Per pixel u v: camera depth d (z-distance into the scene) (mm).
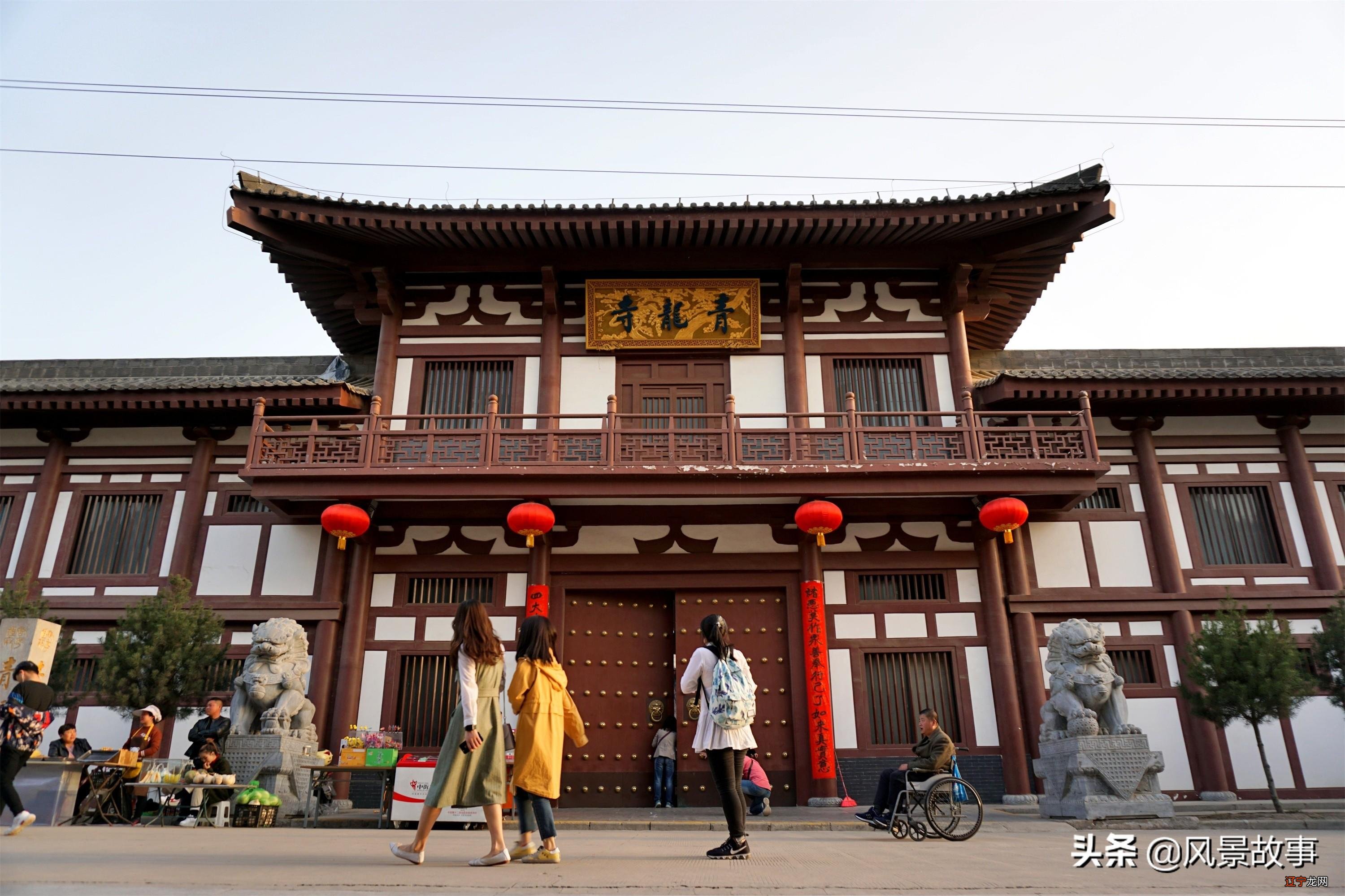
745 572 15555
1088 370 15680
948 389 16406
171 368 18500
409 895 3875
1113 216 14930
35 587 15594
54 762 9867
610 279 16656
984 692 14922
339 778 14305
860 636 15242
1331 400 16469
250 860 5227
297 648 12695
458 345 16688
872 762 14477
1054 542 15906
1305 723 14883
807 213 15305
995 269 16984
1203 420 16750
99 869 4605
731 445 14711
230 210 14766
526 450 15656
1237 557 16047
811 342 16656
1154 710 15016
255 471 14422
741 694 6164
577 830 10789
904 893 4285
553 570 15578
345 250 16172
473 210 15250
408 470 14422
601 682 15266
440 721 14852
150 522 16188
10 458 16578
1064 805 11133
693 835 9375
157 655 12898
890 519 15797
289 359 18750
